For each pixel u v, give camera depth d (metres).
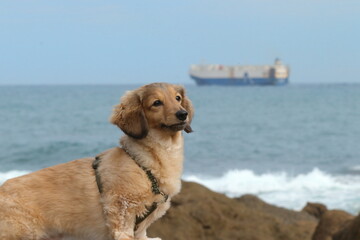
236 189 26.12
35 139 42.28
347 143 43.84
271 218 12.76
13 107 77.19
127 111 5.45
